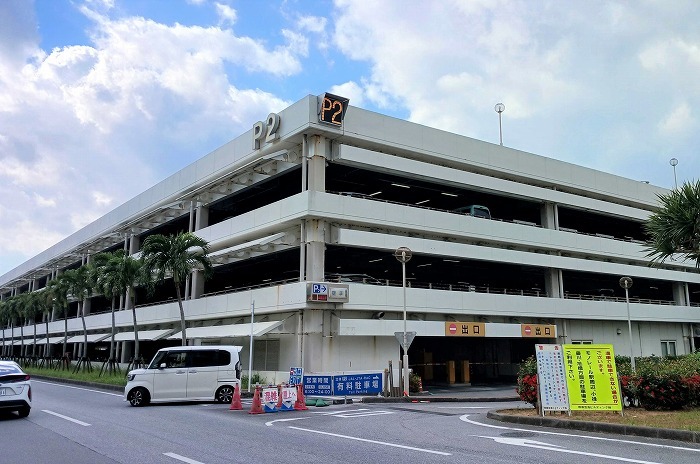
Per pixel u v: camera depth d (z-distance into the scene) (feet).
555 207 127.85
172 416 51.01
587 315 127.65
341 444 33.99
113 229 161.48
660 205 136.77
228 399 66.74
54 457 30.55
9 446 34.14
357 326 91.50
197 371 66.13
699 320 154.51
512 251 115.14
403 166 100.37
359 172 101.71
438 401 77.30
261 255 104.83
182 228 147.23
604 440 34.78
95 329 172.55
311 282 88.69
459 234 107.96
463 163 111.45
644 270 142.10
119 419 48.39
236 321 107.55
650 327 146.61
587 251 130.11
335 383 74.84
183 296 135.95
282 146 99.96
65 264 206.18
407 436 37.42
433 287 120.98
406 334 80.23
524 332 115.34
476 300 108.99
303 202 91.40
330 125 93.71
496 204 127.54
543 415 43.75
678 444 32.94
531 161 123.65
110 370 124.88
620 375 48.01
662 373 46.19
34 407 59.62
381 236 96.73
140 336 129.59
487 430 40.42
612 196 139.64
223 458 29.68
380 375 78.07
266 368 101.24
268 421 46.98
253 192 115.03
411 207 102.01
